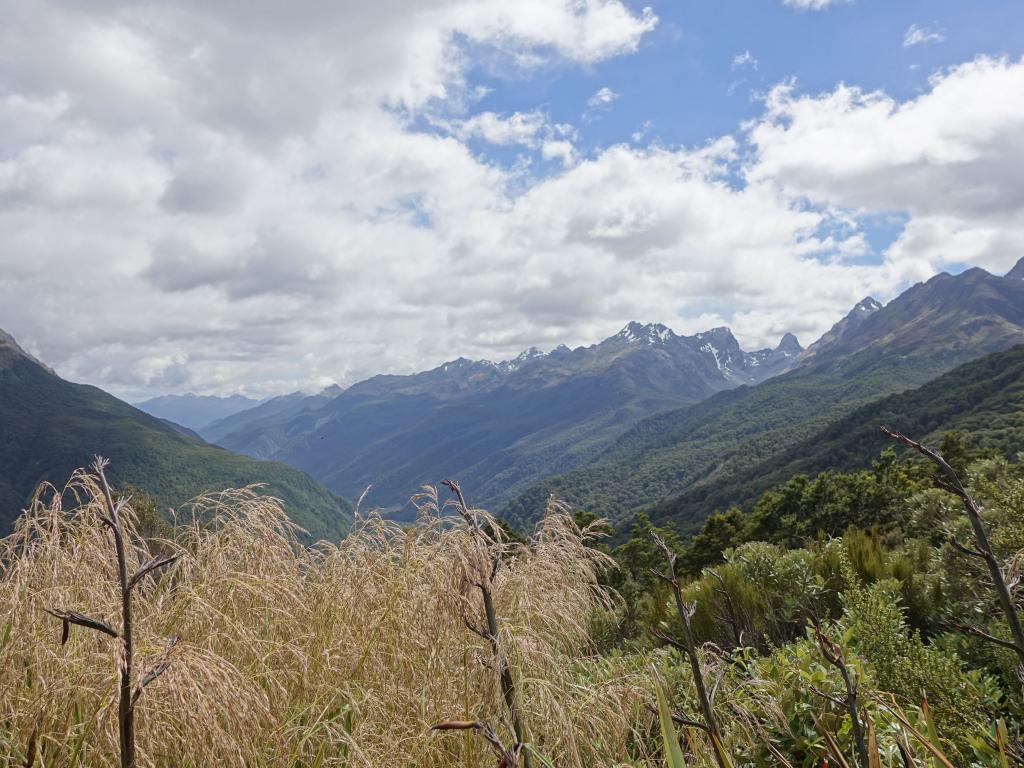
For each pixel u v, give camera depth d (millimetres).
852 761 2570
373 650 3605
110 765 2225
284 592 3666
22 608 2760
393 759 2867
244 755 2424
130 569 3316
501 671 2135
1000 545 4051
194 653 2283
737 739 2900
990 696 3141
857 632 3730
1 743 2449
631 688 3307
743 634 5340
